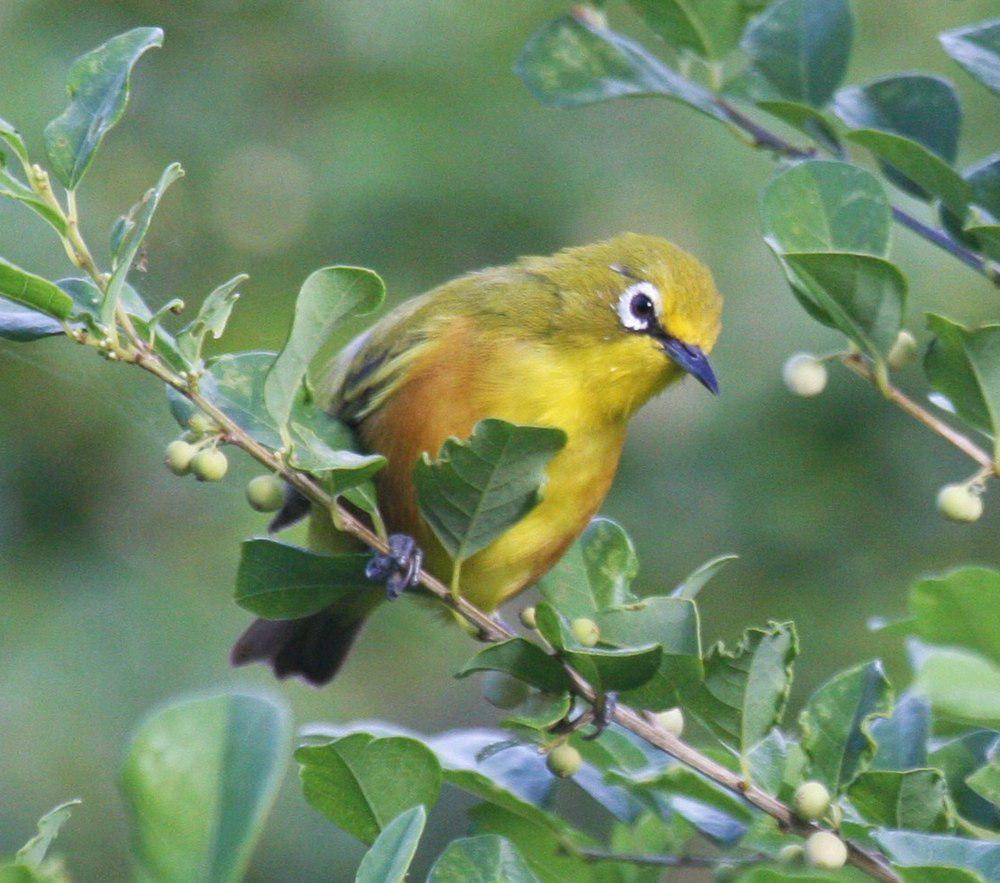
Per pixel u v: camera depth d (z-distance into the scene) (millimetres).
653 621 6535
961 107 8477
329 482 6457
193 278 17938
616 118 18078
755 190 17641
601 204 17688
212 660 16641
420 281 17656
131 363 6066
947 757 7043
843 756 6625
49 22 17625
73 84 6172
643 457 17047
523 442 6301
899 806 6180
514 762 7570
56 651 16172
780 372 16781
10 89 16938
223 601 17047
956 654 5801
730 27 8891
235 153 18516
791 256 6527
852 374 16594
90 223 17078
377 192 17688
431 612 9758
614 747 7652
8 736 15594
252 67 18844
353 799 6121
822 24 8789
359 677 18094
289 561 6664
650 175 17750
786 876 5316
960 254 7801
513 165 17781
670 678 6340
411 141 17859
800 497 16453
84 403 17250
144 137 18391
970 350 6574
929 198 8250
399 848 5059
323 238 17844
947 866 5250
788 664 6242
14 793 15383
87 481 17234
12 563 16797
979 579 5895
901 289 6555
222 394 6648
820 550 16453
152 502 17438
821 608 16359
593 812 17000
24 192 5910
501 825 7375
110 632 16453
